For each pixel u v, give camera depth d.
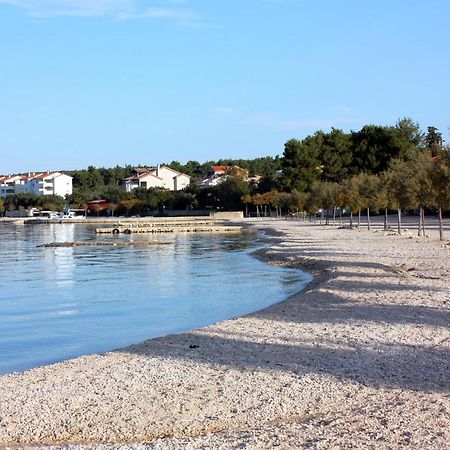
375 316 21.59
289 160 134.88
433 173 47.72
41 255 62.09
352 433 10.76
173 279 39.44
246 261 49.44
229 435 11.09
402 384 13.59
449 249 45.56
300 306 24.64
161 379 14.73
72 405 13.09
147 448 10.55
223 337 19.39
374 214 122.31
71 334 23.22
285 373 14.78
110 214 181.50
